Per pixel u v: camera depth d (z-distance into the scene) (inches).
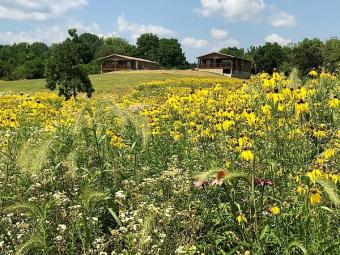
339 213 174.6
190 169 255.1
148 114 426.0
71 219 178.2
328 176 190.5
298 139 247.4
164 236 163.5
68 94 850.8
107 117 231.5
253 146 235.5
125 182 212.1
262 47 3752.5
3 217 183.8
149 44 5487.2
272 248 173.8
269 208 178.9
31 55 3735.2
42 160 179.6
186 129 351.6
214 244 175.3
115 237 171.9
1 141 278.2
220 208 193.0
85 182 201.0
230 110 296.2
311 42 2479.1
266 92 280.1
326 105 313.4
